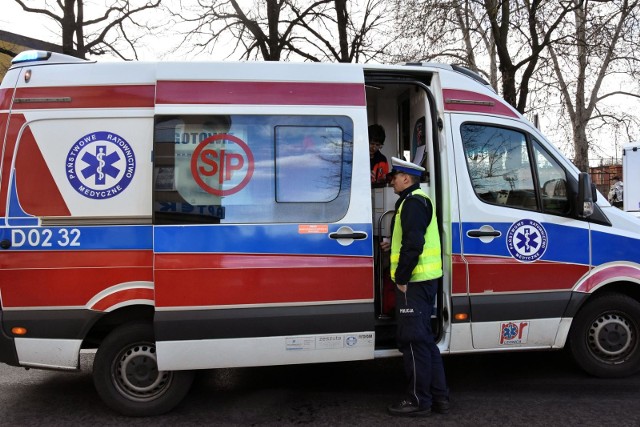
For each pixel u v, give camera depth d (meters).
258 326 3.67
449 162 4.04
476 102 4.16
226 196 3.70
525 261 4.07
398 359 5.08
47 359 3.63
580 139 15.99
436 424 3.59
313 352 3.76
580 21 12.22
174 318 3.59
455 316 3.96
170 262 3.60
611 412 3.74
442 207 4.02
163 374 3.80
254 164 3.74
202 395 4.21
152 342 3.77
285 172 3.77
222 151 3.71
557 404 3.90
